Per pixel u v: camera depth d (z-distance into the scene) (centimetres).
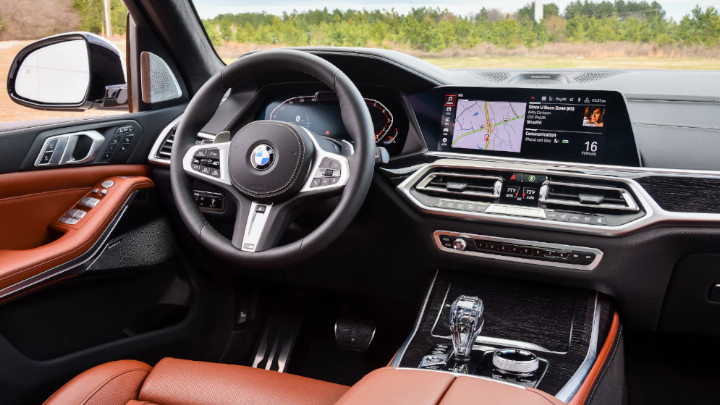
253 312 214
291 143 135
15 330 144
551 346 135
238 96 193
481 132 170
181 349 195
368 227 174
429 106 175
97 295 170
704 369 183
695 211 142
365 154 136
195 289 202
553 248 155
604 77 183
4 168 157
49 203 170
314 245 135
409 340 140
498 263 162
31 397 143
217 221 187
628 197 149
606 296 157
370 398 93
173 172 148
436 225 166
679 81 173
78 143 175
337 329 208
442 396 92
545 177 156
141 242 182
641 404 179
